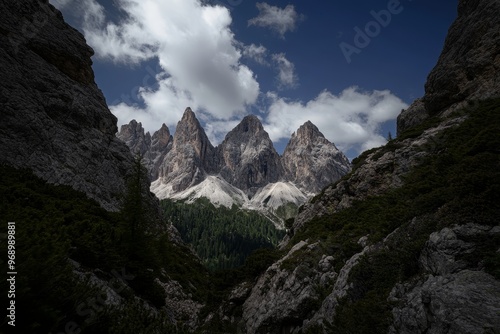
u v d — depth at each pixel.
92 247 17.00
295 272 26.38
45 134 41.53
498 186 12.13
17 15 48.00
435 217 14.42
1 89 38.50
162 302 20.45
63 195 30.86
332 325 15.82
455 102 40.56
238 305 33.44
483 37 39.69
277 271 30.48
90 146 49.19
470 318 8.58
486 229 11.32
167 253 38.06
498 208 11.74
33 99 43.03
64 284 8.77
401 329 11.04
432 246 12.43
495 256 10.07
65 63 54.03
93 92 59.69
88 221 21.39
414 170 29.67
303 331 20.16
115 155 55.03
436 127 37.41
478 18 42.81
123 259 18.66
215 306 34.66
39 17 52.22
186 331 13.54
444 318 9.29
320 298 22.08
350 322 13.92
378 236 19.08
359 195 38.25
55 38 53.00
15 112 38.56
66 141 45.06
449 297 9.70
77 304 8.65
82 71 58.12
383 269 15.66
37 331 6.80
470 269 10.43
